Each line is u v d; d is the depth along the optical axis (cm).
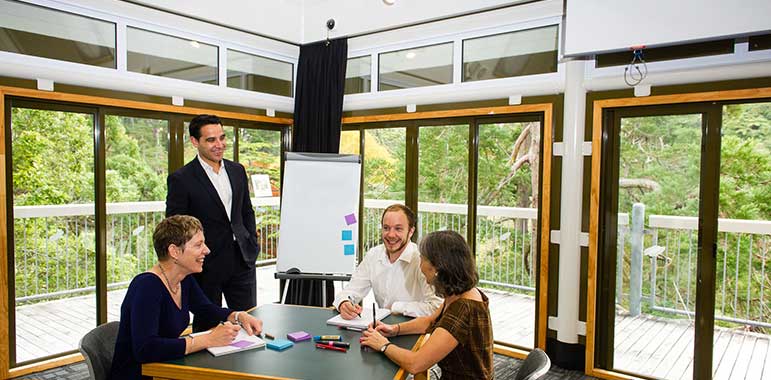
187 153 386
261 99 424
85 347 175
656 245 315
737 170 285
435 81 386
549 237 339
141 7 342
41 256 352
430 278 175
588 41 298
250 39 410
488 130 371
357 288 245
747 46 268
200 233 188
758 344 342
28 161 313
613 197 323
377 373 158
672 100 291
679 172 302
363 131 432
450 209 394
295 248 350
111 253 396
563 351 333
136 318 169
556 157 335
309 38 430
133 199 360
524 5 334
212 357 169
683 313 313
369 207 437
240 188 291
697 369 297
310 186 360
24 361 314
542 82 335
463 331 161
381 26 390
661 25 277
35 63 300
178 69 373
